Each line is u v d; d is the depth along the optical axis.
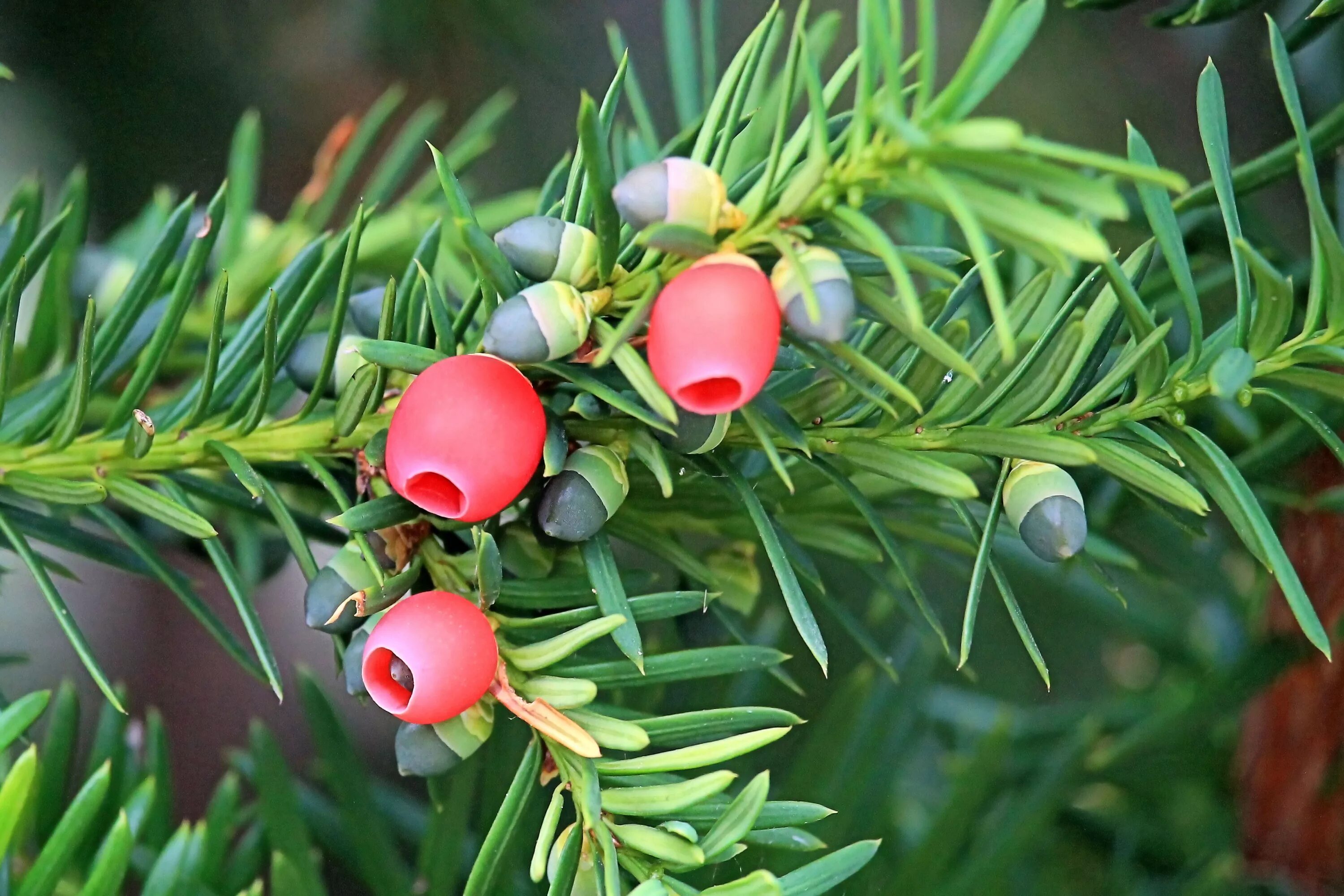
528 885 0.31
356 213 0.27
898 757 0.34
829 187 0.25
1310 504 0.32
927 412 0.28
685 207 0.25
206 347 0.34
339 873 0.38
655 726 0.27
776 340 0.25
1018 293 0.28
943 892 0.33
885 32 0.24
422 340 0.28
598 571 0.27
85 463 0.29
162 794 0.32
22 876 0.30
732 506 0.30
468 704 0.26
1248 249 0.26
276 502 0.28
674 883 0.27
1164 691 0.39
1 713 0.26
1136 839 0.37
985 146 0.24
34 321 0.32
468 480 0.26
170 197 0.36
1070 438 0.27
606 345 0.25
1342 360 0.27
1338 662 0.34
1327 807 0.35
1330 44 0.32
